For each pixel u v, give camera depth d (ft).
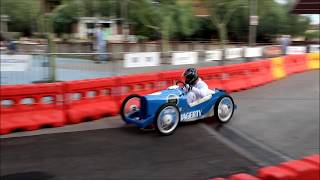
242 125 30.14
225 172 20.49
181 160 22.07
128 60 40.60
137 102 29.09
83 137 25.94
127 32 100.48
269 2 131.64
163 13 91.30
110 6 94.79
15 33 102.53
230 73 45.11
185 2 99.81
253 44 98.73
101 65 45.01
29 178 19.06
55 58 43.34
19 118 27.32
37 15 55.77
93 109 30.83
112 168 20.57
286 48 74.90
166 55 46.88
